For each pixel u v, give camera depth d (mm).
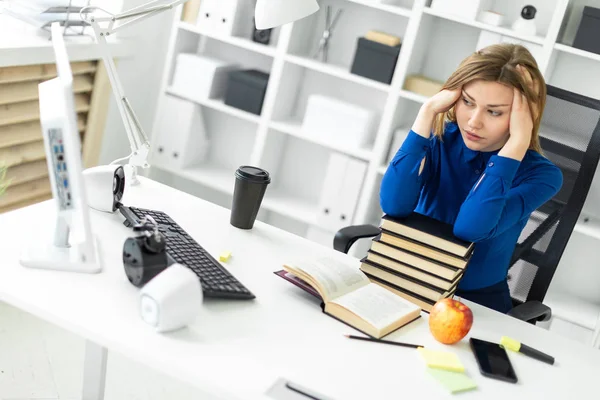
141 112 3719
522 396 1457
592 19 2824
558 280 3254
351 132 3273
